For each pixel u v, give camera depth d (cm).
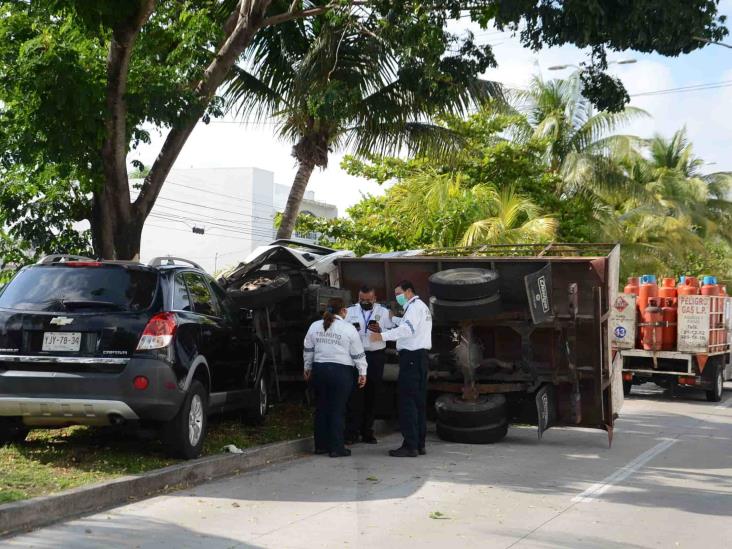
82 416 832
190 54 1259
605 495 850
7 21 1173
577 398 1170
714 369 1970
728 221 4753
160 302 859
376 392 1195
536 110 3284
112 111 1195
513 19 1181
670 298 1972
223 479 883
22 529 657
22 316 841
